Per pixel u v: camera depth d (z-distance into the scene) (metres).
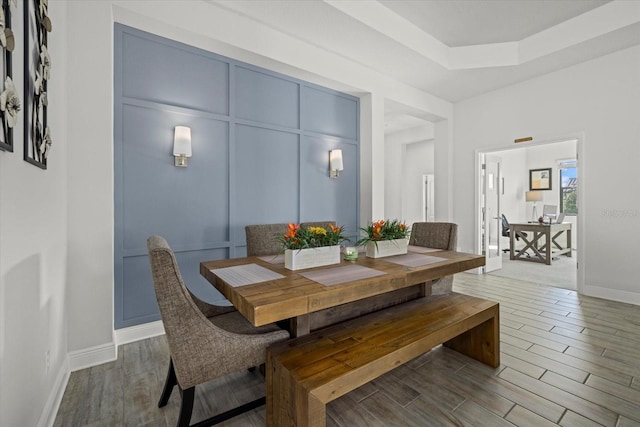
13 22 1.10
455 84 4.27
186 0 2.42
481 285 3.99
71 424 1.47
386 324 1.69
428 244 2.72
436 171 5.14
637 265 3.23
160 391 1.74
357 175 4.03
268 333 1.49
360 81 3.71
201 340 1.28
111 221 2.11
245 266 1.88
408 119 5.91
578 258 3.63
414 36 3.33
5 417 1.03
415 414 1.54
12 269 1.09
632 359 2.05
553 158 7.14
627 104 3.28
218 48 2.71
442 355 2.13
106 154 2.09
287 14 2.71
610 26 2.94
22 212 1.18
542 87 3.96
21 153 1.17
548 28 3.38
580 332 2.49
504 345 2.27
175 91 2.58
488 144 4.55
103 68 2.08
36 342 1.33
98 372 1.93
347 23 2.86
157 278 1.20
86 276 2.02
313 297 1.32
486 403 1.61
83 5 2.02
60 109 1.81
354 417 1.52
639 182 3.21
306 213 3.51
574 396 1.66
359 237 4.04
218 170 2.83
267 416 1.42
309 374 1.21
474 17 3.18
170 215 2.57
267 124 3.16
